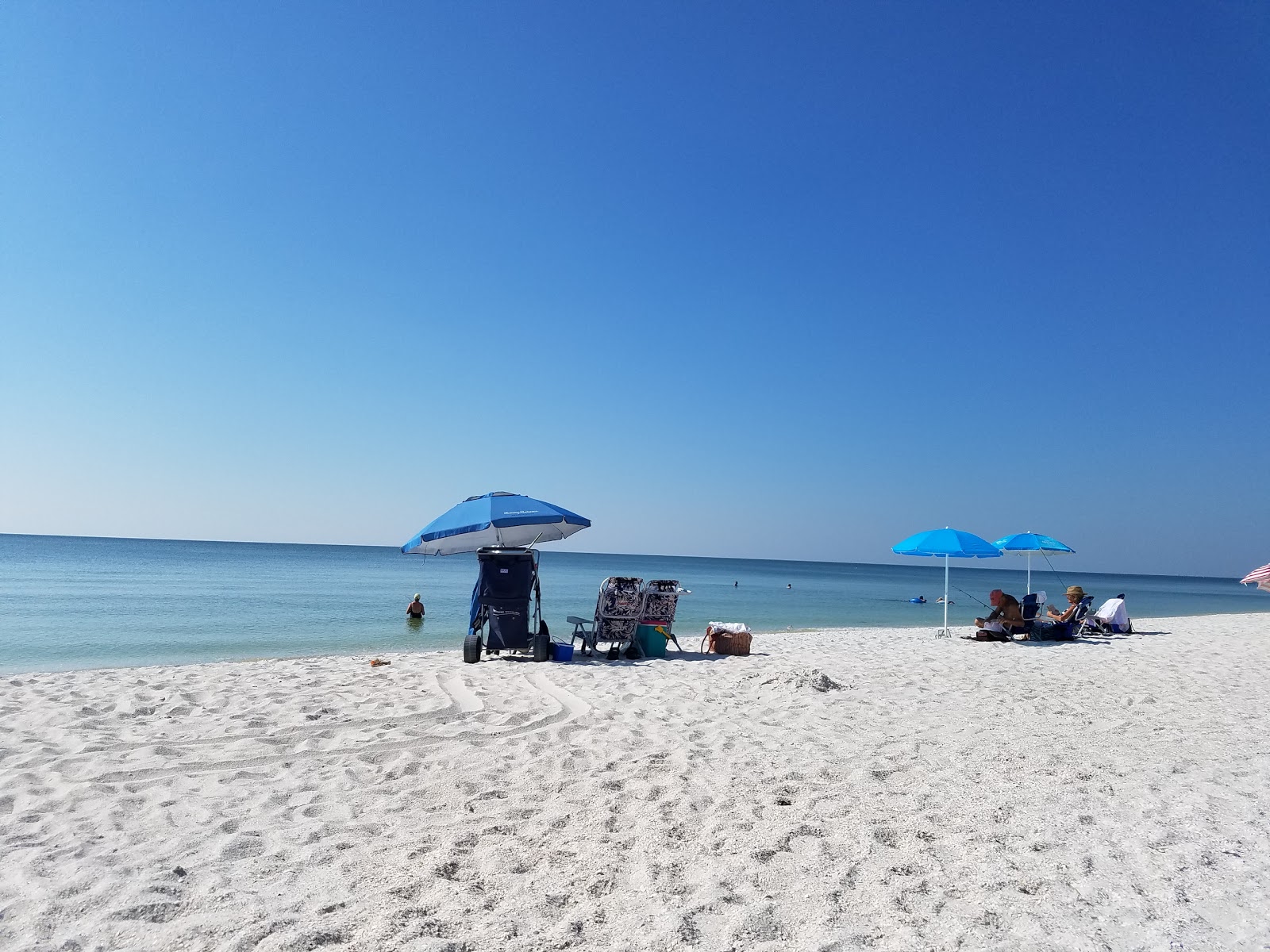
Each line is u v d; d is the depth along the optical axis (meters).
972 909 2.86
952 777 4.64
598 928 2.68
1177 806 4.10
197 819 3.79
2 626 16.58
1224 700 7.57
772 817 3.87
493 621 9.78
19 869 3.14
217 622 17.78
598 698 7.21
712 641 11.40
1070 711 6.88
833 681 8.21
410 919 2.71
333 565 61.41
